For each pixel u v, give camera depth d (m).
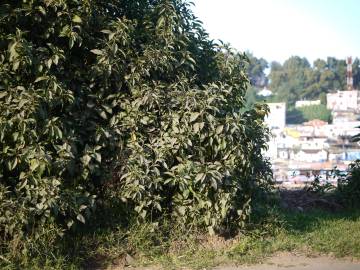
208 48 7.26
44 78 5.46
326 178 9.94
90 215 5.80
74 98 5.76
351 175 9.14
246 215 6.43
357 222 7.70
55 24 5.79
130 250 5.87
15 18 5.61
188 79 6.76
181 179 6.02
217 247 6.20
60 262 5.29
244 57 7.15
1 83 5.42
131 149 6.03
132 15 6.88
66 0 5.71
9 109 5.23
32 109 5.19
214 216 6.17
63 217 5.64
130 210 6.11
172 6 6.62
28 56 5.31
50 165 5.27
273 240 6.51
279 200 8.27
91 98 6.11
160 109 6.27
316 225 7.37
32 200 5.26
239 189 6.38
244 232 6.48
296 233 6.83
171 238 6.16
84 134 5.99
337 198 9.18
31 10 5.57
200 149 6.18
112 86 6.31
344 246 6.35
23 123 5.19
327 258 6.11
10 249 5.21
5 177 5.54
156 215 6.29
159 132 6.27
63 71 5.95
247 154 6.30
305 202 9.20
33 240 5.25
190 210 6.22
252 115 6.70
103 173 6.03
